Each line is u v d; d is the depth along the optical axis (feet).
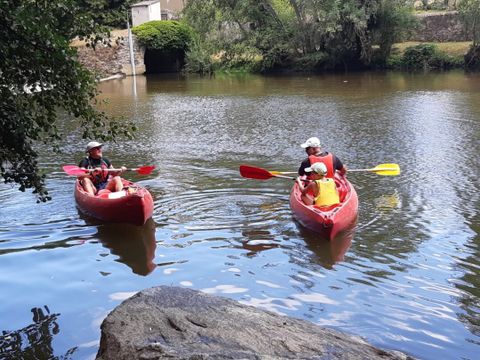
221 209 24.66
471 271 17.87
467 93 61.82
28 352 13.64
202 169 32.12
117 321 12.42
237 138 41.63
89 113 16.05
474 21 93.50
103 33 16.02
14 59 14.02
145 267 18.88
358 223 22.40
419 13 112.37
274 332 11.89
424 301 15.90
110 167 27.40
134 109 58.70
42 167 33.01
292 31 103.71
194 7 107.96
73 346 13.89
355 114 50.60
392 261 18.78
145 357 10.93
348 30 99.40
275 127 45.73
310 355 11.01
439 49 98.07
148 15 114.73
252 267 18.61
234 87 78.95
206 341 11.48
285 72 102.47
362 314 15.21
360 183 28.25
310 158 24.58
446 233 21.07
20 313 15.75
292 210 23.58
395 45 106.11
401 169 30.86
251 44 105.29
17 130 14.35
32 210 24.81
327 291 16.70
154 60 111.55
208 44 107.14
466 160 32.32
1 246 20.92
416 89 67.56
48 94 15.11
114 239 21.52
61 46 13.97
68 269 18.86
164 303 13.08
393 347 13.47
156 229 22.47
